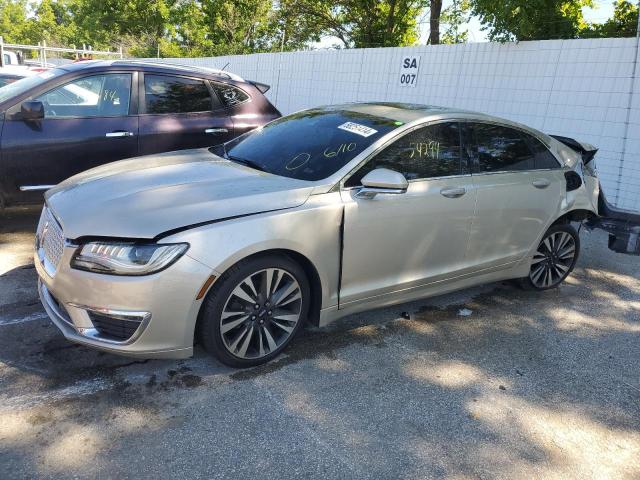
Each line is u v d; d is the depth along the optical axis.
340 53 11.98
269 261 3.11
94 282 2.78
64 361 3.21
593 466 2.69
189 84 6.02
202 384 3.09
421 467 2.58
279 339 3.36
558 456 2.75
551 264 4.84
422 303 4.47
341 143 3.71
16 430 2.61
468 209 3.94
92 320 2.88
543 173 4.53
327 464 2.55
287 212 3.13
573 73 7.83
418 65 10.16
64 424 2.68
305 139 3.92
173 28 34.47
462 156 4.02
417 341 3.80
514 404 3.15
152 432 2.67
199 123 5.97
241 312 3.11
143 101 5.69
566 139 5.23
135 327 2.81
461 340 3.87
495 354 3.72
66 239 2.90
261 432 2.73
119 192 3.22
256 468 2.49
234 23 31.28
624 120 7.35
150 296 2.78
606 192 7.66
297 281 3.28
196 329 3.05
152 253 2.77
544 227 4.56
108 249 2.79
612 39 7.36
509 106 8.73
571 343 3.96
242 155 4.07
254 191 3.20
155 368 3.21
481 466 2.63
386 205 3.51
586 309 4.60
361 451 2.66
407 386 3.24
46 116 5.17
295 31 25.91
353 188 3.43
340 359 3.48
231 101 6.31
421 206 3.67
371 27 22.95
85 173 3.79
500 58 8.77
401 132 3.72
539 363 3.64
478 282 4.32
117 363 3.23
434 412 3.01
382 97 11.07
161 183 3.35
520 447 2.79
